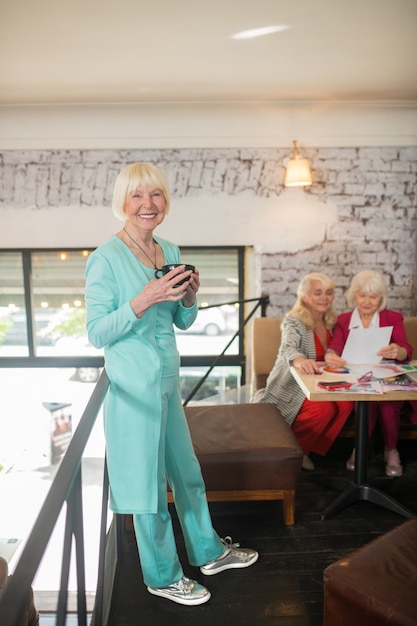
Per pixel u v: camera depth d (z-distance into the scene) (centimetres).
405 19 245
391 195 420
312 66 311
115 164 417
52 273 447
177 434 185
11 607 76
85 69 311
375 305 288
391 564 152
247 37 263
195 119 407
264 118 407
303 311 298
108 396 173
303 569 208
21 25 244
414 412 296
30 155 415
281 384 296
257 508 252
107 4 222
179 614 186
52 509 102
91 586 376
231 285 449
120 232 181
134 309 161
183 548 222
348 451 321
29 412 486
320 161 416
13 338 457
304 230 424
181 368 462
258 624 181
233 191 419
